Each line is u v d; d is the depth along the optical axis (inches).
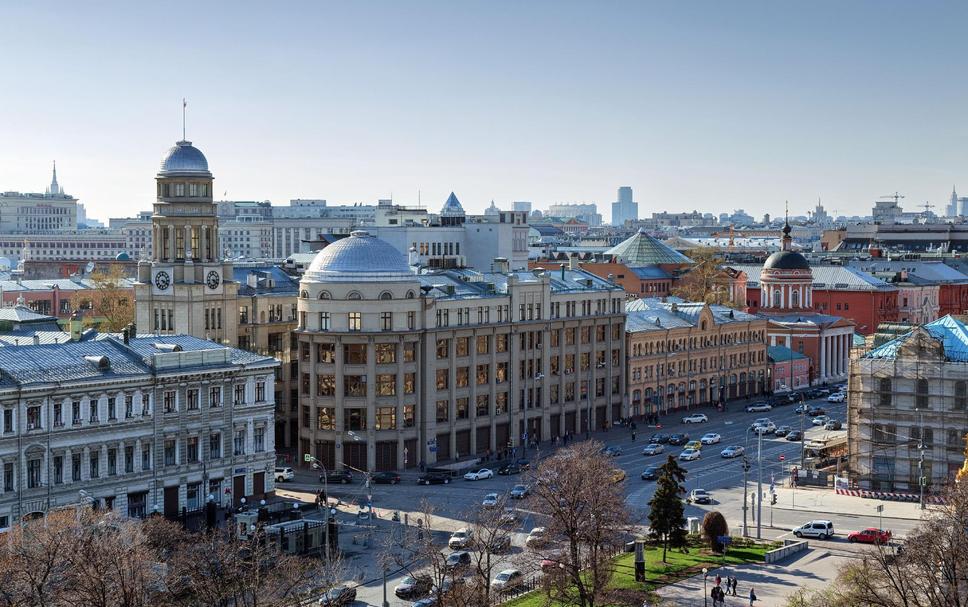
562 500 4571.9
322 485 6077.8
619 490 4862.2
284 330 7396.7
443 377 6697.8
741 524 5344.5
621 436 7588.6
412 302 6501.0
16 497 4562.0
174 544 4313.5
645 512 5502.0
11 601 3447.3
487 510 4699.8
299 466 6530.5
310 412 6461.6
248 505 5378.9
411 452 6535.4
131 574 3523.6
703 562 4712.1
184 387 5152.6
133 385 4950.8
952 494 4414.4
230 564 3843.5
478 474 6279.5
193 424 5187.0
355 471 6382.9
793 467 6397.6
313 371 6427.2
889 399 5954.7
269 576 3966.5
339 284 6382.9
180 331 7047.2
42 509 4635.8
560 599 4156.0
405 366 6486.2
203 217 7170.3
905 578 3570.4
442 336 6648.6
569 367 7598.4
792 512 5595.5
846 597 3683.6
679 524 4840.1
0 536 4028.1
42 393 4653.1
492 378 6983.3
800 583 4426.7
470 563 4247.0
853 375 6063.0
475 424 6889.8
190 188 7165.4
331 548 4739.2
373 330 6387.8
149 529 4148.6
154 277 7150.6
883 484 5964.6
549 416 7381.9
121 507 4911.4
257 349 7268.7
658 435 7426.2
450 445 6722.4
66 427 4726.9
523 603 4160.9
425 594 4217.5
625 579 4446.4
